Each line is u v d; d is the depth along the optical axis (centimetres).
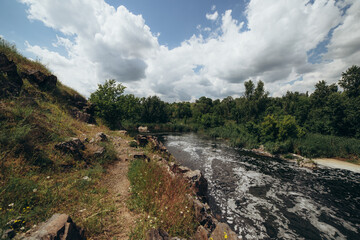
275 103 5275
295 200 864
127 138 1250
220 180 1071
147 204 376
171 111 6788
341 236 612
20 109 520
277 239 584
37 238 193
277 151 1912
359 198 912
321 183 1108
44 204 300
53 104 902
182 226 355
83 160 552
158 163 762
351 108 2355
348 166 1565
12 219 241
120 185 483
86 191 396
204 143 2508
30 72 925
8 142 388
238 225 643
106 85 1661
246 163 1512
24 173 366
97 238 259
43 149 470
